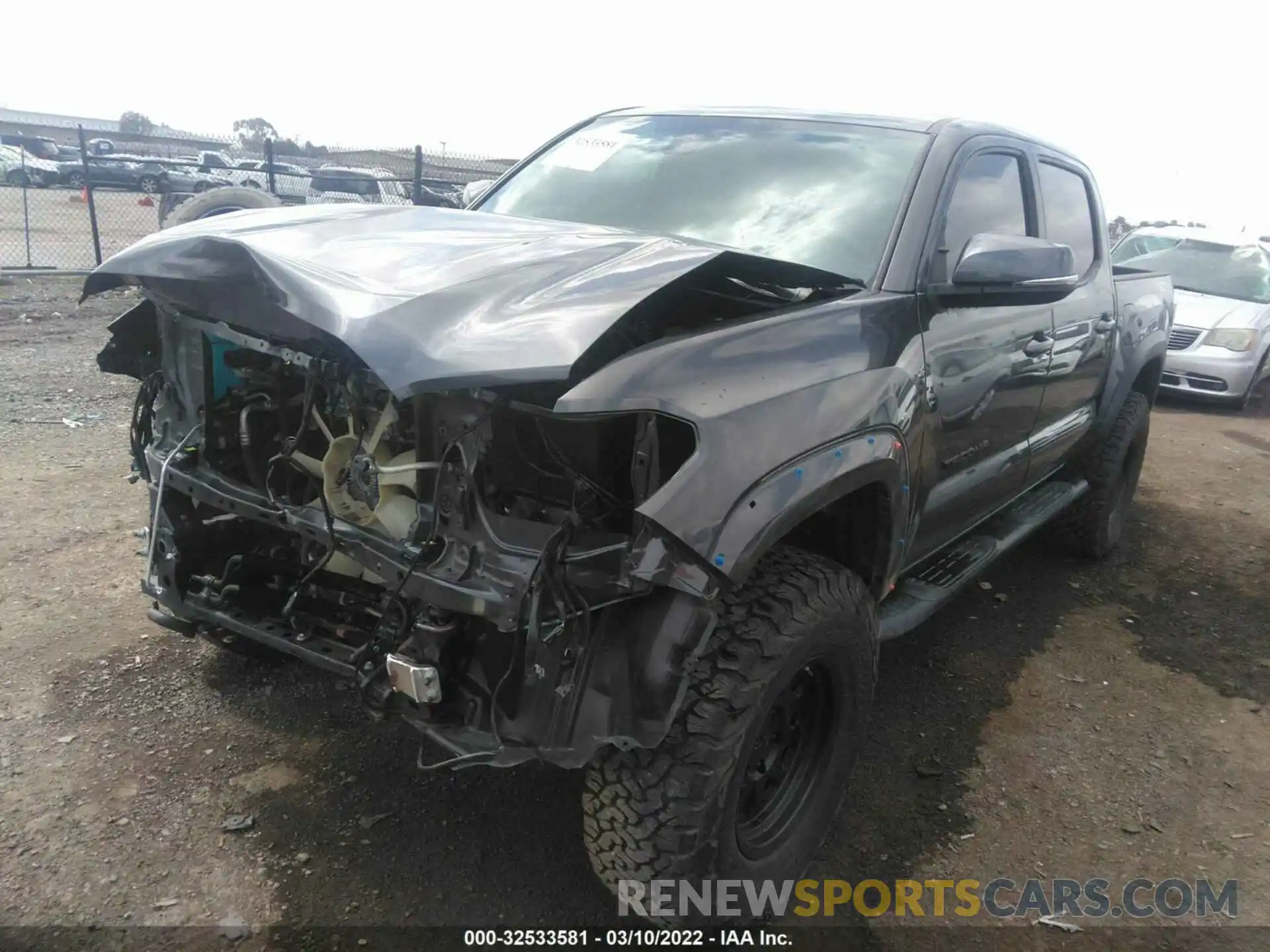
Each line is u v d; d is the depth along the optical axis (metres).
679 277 2.11
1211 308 10.05
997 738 3.39
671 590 1.93
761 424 2.01
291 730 2.96
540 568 1.85
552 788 2.82
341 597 2.45
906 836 2.81
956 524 3.32
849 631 2.33
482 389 1.92
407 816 2.64
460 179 15.33
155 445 2.75
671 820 2.00
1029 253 2.80
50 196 21.72
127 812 2.54
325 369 2.13
